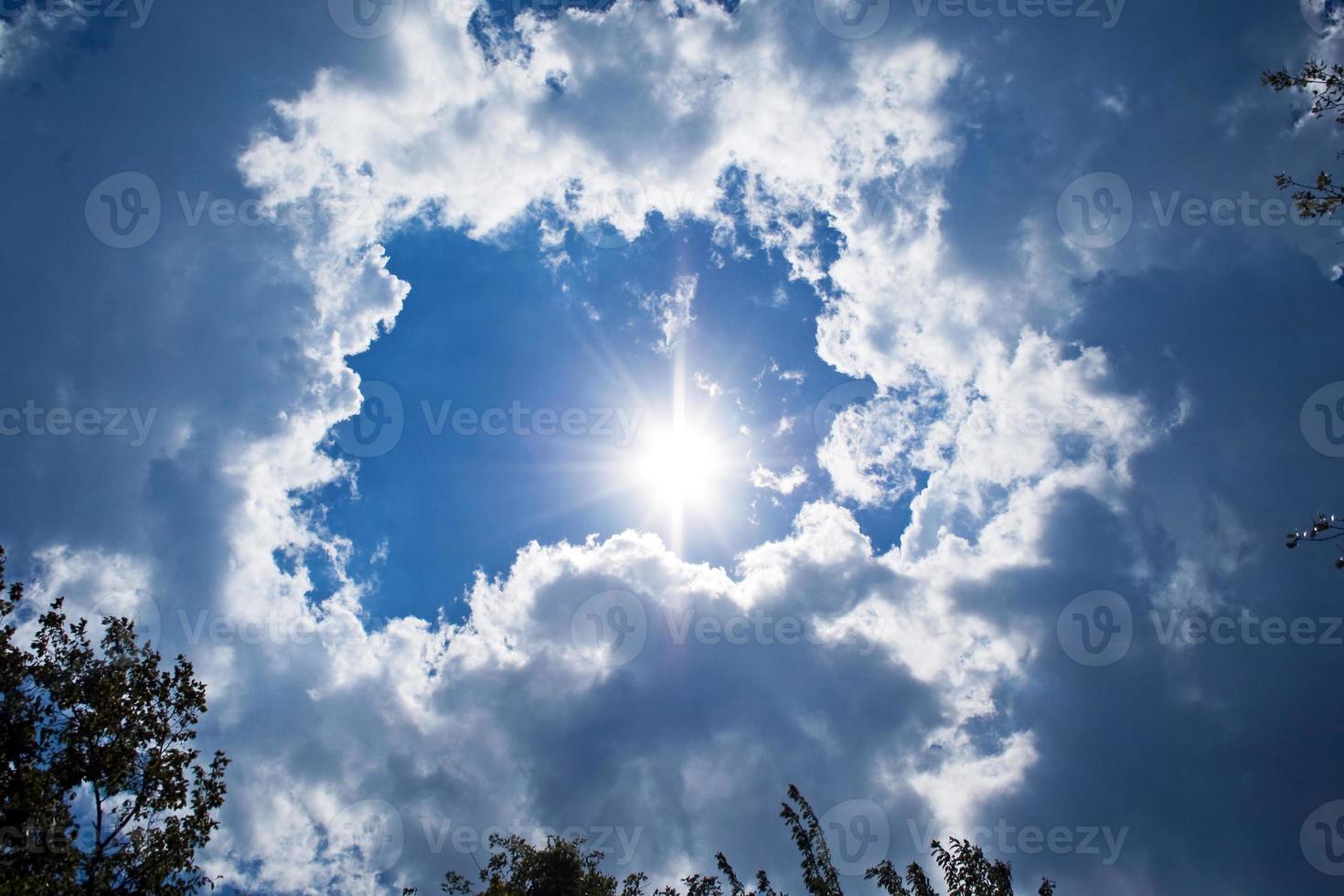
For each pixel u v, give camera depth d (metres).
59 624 15.32
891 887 17.52
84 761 14.67
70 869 13.35
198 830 15.45
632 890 23.97
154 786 15.20
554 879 22.28
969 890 16.52
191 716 16.22
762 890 19.16
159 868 14.58
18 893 12.69
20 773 13.73
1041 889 17.44
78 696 14.95
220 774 16.00
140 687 15.70
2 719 14.15
